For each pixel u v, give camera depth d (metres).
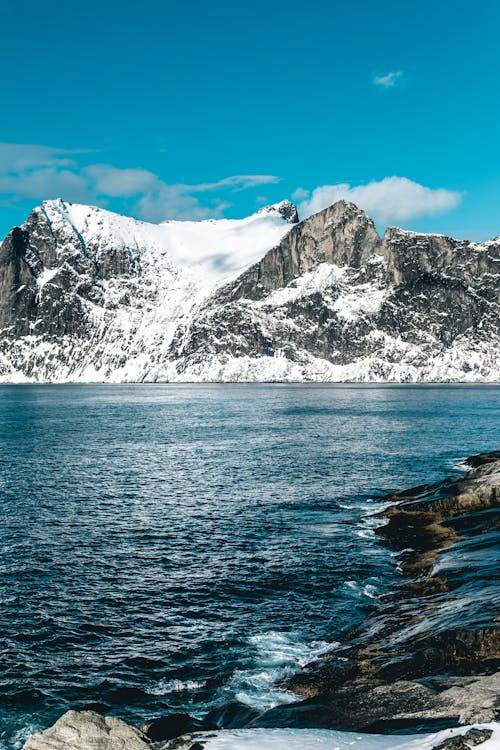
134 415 150.12
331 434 102.56
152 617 27.52
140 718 19.77
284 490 55.34
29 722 19.67
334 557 35.44
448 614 23.52
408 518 42.22
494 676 17.42
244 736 15.02
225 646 24.44
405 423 122.44
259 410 166.12
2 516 46.03
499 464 46.03
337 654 22.84
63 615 27.83
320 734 15.00
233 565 34.47
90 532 41.66
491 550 31.88
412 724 15.19
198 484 58.47
